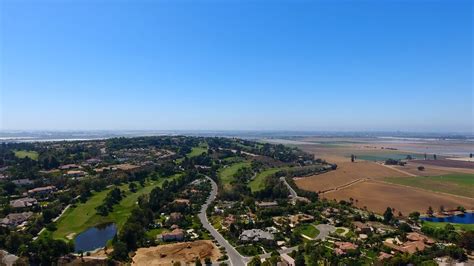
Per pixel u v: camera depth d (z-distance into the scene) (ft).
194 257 551.59
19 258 495.82
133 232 608.60
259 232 634.02
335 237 640.58
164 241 624.59
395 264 511.40
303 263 510.58
